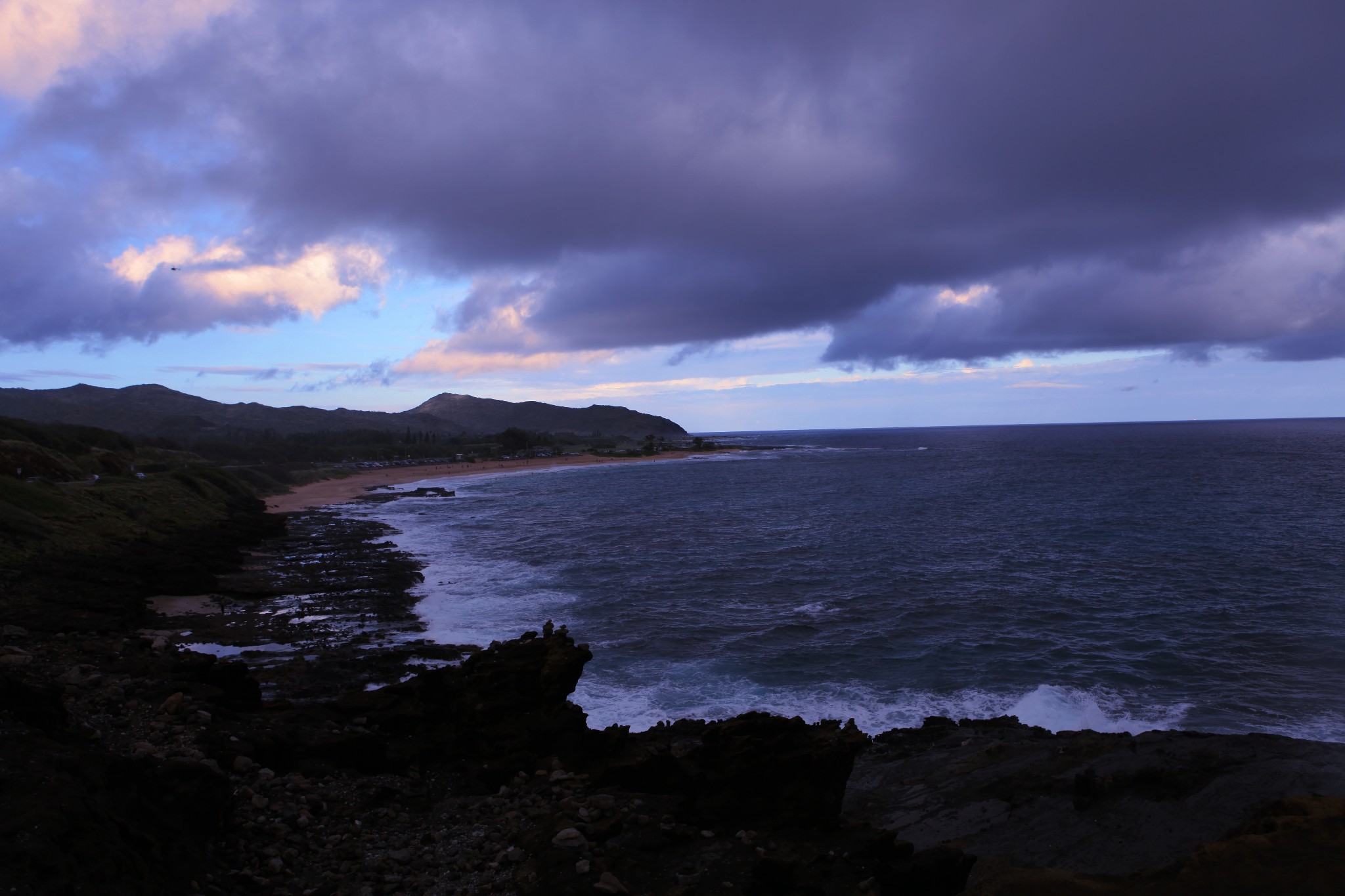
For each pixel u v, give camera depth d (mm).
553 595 34156
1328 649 25062
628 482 122375
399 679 20375
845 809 13062
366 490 112062
